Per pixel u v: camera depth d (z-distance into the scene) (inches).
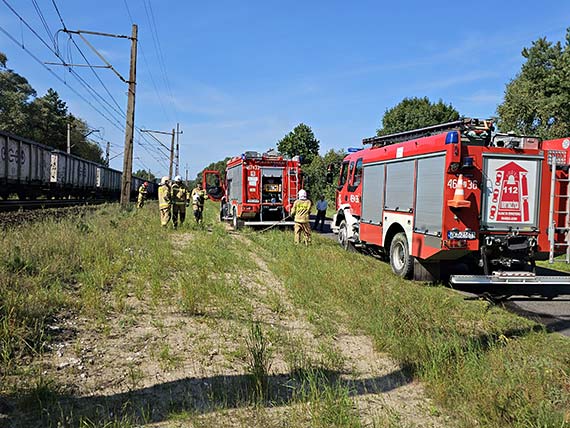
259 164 721.6
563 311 288.0
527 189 319.0
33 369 158.7
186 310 239.3
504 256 319.6
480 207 311.6
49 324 201.2
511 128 1221.1
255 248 507.2
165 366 171.2
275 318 242.7
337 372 177.3
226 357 182.5
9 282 231.6
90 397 144.8
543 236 321.7
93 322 211.5
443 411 149.6
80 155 3161.9
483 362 177.3
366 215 450.9
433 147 326.6
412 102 1840.6
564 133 1106.7
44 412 133.1
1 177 879.7
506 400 145.9
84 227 447.5
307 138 2465.6
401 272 370.3
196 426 131.1
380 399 157.3
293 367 175.9
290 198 730.2
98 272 287.0
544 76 1159.6
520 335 222.4
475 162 310.5
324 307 265.9
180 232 581.9
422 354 184.7
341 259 424.8
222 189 948.6
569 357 187.2
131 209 895.1
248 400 148.5
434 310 256.8
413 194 354.6
